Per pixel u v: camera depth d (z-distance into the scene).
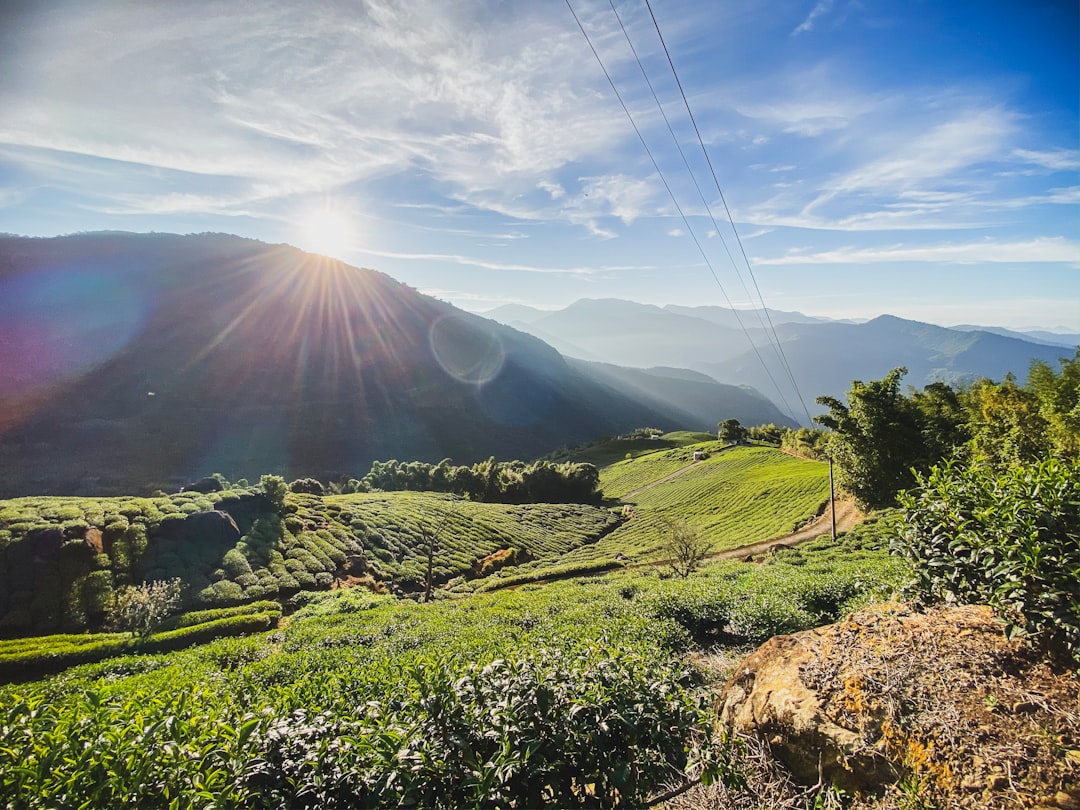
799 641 5.59
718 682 8.99
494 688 4.02
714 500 79.00
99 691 4.11
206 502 46.84
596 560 58.41
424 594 46.25
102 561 36.28
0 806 3.19
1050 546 4.25
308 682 6.21
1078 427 24.86
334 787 3.53
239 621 31.72
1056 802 3.10
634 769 3.98
